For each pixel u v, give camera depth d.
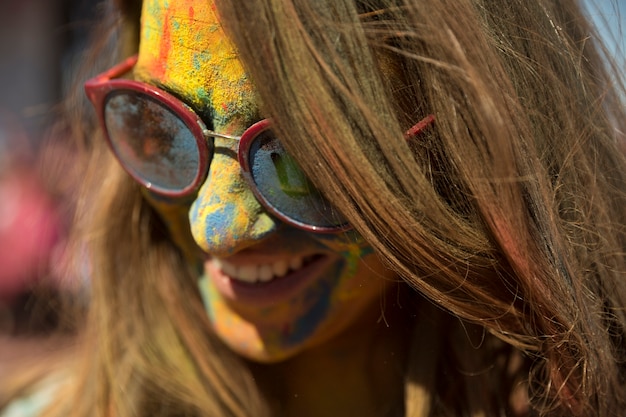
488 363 0.76
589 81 0.72
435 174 0.61
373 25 0.58
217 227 0.64
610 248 0.71
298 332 0.71
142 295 0.87
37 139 2.71
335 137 0.57
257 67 0.56
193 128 0.63
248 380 0.81
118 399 0.83
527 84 0.64
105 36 0.93
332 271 0.70
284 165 0.61
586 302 0.67
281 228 0.65
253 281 0.71
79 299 1.06
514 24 0.64
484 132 0.59
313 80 0.56
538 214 0.62
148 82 0.66
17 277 2.32
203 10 0.61
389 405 0.77
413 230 0.60
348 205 0.59
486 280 0.63
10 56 2.96
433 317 0.75
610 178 0.73
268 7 0.56
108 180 0.88
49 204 1.20
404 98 0.60
